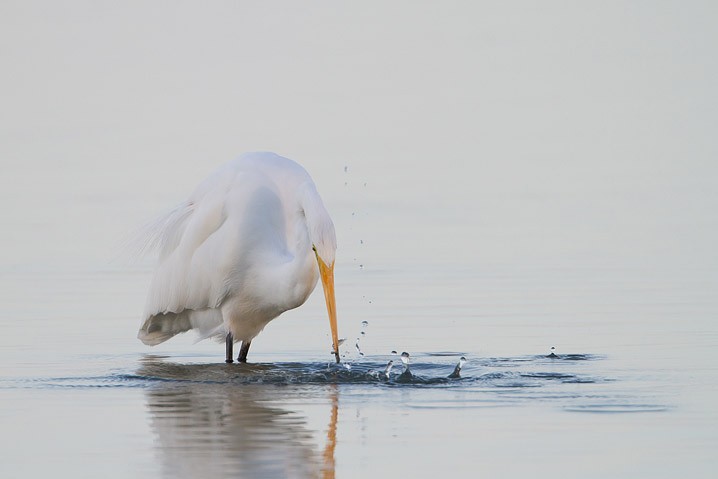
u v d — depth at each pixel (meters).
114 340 13.97
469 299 15.57
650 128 29.61
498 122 30.91
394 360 12.64
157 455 9.17
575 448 9.15
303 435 9.69
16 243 19.78
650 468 8.62
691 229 19.94
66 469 8.84
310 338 14.02
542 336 13.46
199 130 30.47
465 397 10.94
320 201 12.32
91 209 22.33
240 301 13.27
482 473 8.59
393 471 8.69
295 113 32.31
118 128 31.34
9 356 13.08
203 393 11.41
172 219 13.87
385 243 19.41
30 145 29.50
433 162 26.38
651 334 13.44
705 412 10.14
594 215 21.28
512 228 20.41
